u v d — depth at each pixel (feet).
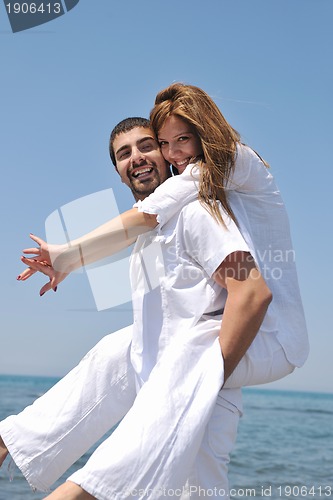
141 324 6.63
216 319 6.51
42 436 7.13
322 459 29.09
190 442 5.85
